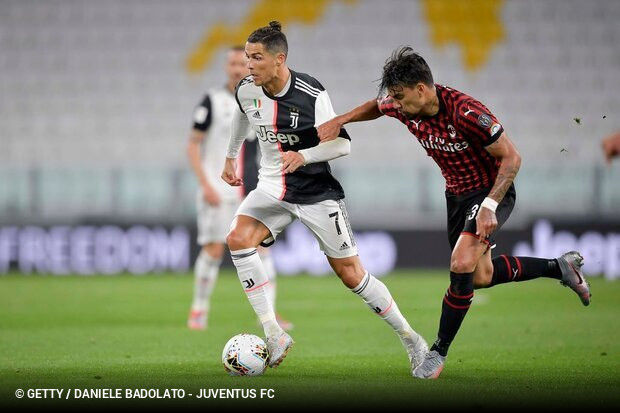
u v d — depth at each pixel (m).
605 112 68.25
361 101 68.56
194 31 70.38
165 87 69.38
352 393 18.84
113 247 57.88
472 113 19.62
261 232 22.34
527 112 68.44
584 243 57.03
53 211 59.84
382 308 21.88
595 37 69.62
